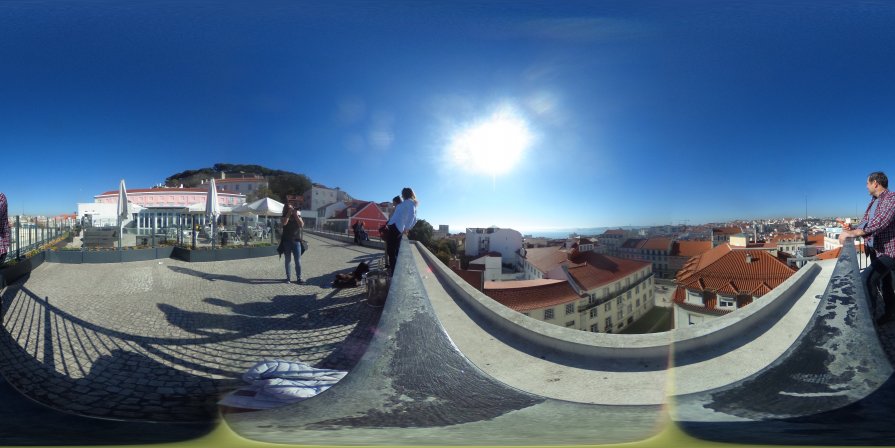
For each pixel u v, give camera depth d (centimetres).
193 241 1209
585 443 156
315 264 1022
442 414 197
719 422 175
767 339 281
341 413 211
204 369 325
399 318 360
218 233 1472
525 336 329
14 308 510
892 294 324
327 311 507
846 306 307
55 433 207
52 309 508
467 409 208
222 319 472
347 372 296
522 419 190
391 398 225
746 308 324
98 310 509
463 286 459
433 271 577
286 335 412
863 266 397
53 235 1358
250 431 193
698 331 305
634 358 283
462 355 298
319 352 363
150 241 1383
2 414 237
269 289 662
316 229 3238
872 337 263
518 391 237
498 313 367
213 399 258
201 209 1634
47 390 281
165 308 524
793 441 153
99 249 1096
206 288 670
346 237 2183
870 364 228
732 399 202
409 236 934
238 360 344
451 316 382
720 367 254
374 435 181
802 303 323
